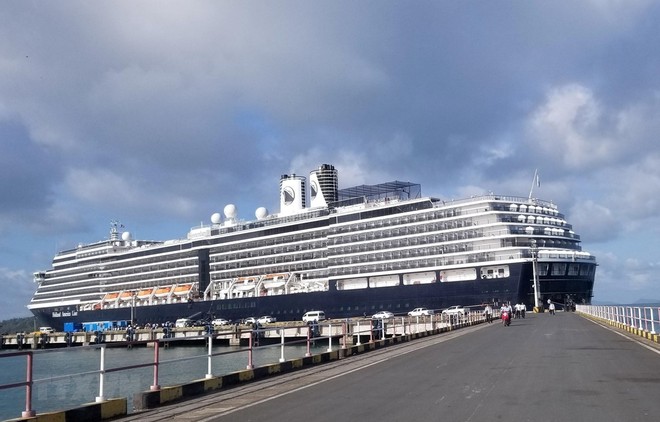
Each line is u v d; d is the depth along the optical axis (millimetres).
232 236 108438
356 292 91125
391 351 28047
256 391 16109
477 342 30766
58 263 137500
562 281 84812
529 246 82000
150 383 32625
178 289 112562
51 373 46906
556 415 10641
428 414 11172
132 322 103625
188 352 68062
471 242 83250
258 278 102375
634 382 14547
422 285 85688
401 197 99188
